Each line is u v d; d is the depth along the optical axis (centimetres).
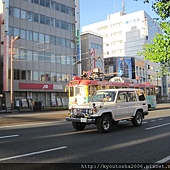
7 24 3878
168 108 3162
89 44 5491
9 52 3819
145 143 870
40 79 4322
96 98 1256
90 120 1074
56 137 1009
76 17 5081
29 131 1201
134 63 6900
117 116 1182
